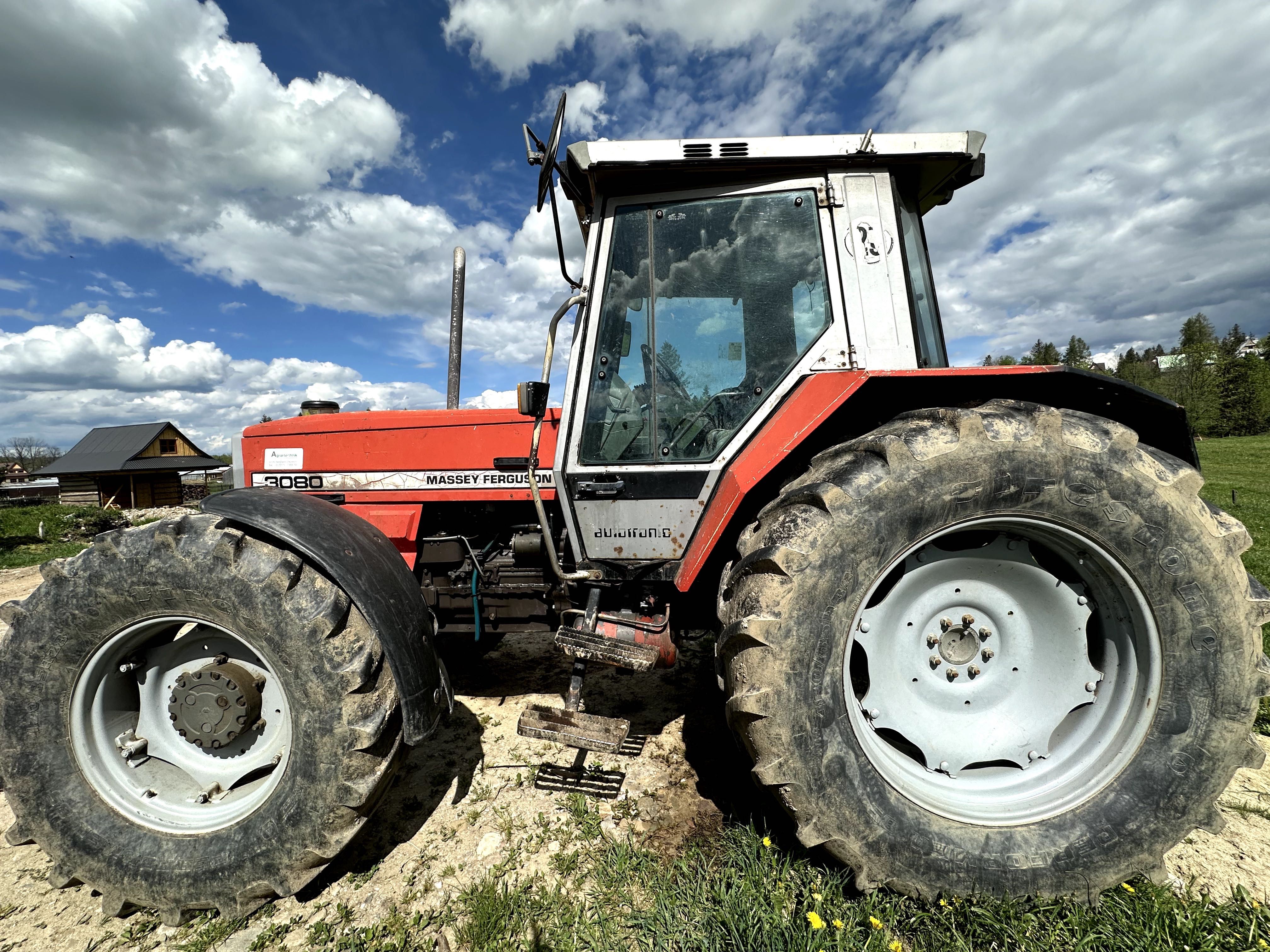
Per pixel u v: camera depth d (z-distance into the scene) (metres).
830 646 1.68
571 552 2.60
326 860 1.81
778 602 1.66
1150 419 1.91
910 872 1.71
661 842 2.08
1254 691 1.71
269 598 1.77
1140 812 1.72
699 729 2.84
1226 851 1.97
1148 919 1.64
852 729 1.72
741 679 1.70
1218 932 1.60
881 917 1.68
